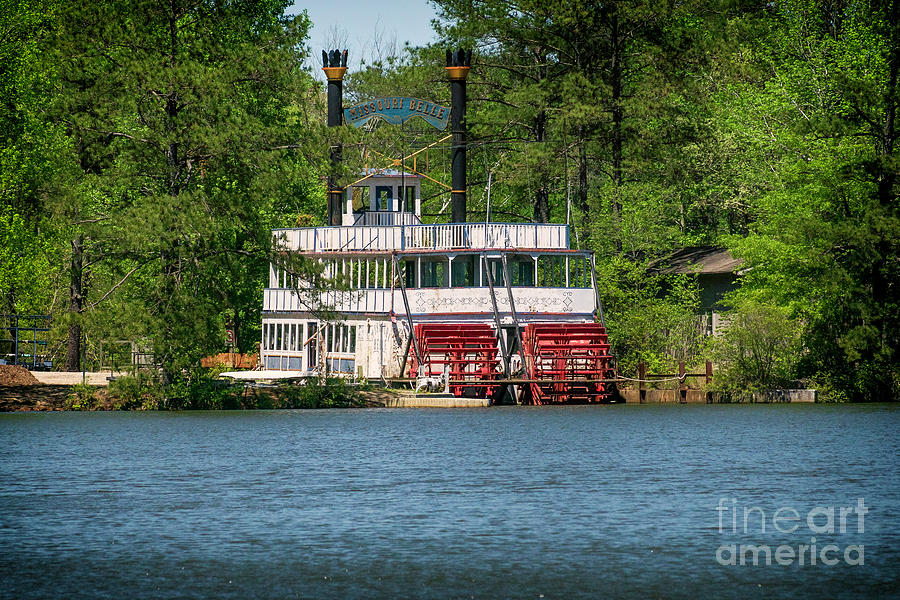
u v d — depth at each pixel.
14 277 169.88
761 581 68.69
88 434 138.00
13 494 95.69
